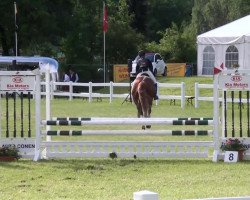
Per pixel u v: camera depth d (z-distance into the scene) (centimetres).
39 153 1600
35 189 1240
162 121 1585
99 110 3012
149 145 1599
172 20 9238
